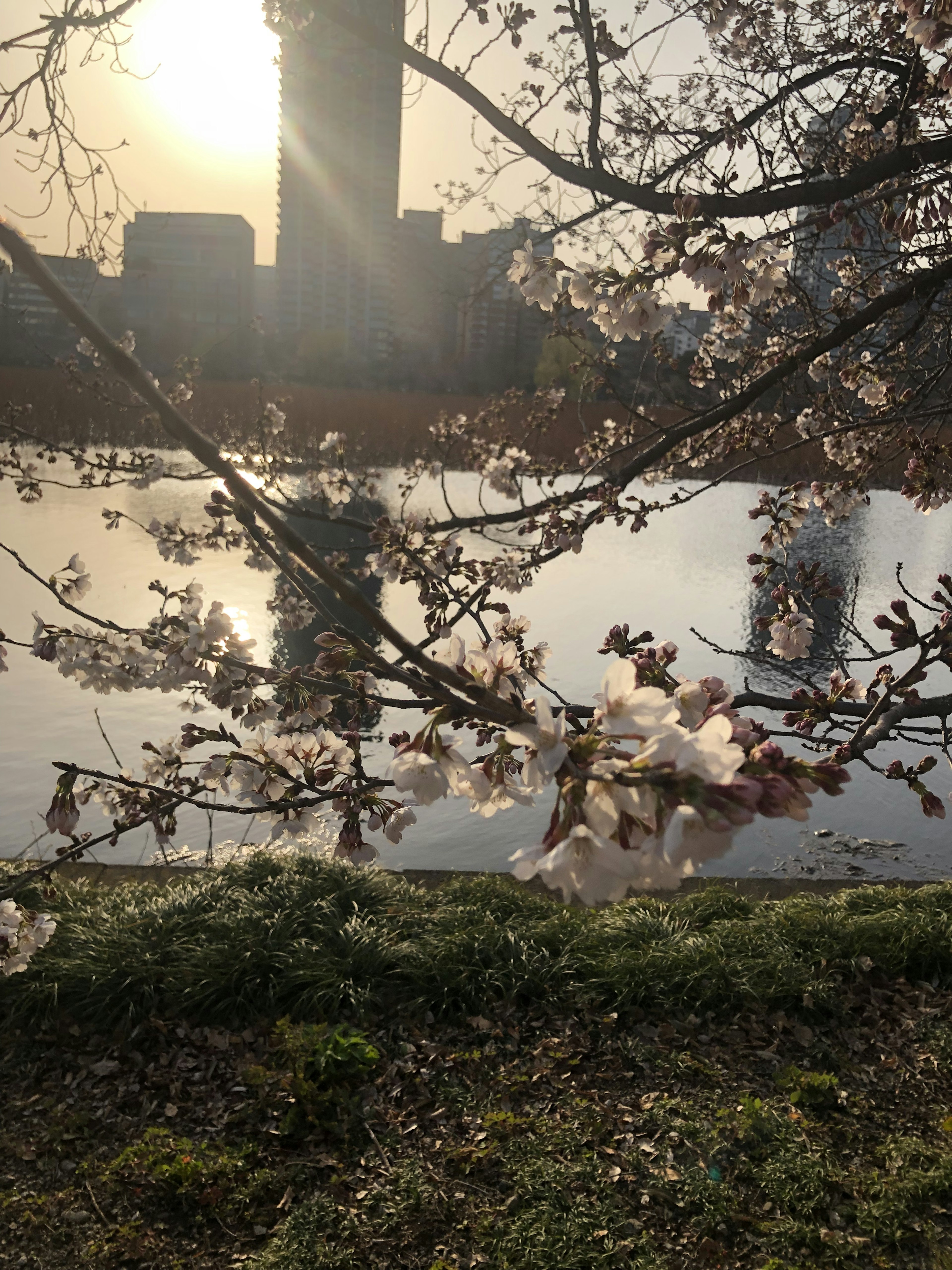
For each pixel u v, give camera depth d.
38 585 12.48
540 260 2.72
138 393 0.70
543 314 2.87
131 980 5.10
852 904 6.20
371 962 5.38
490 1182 4.04
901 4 3.04
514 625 3.39
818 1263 3.64
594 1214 3.84
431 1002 5.18
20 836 6.80
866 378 5.07
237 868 6.34
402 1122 4.38
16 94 2.86
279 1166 4.12
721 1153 4.16
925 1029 5.08
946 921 5.80
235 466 0.73
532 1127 4.34
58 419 18.97
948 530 21.34
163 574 13.21
